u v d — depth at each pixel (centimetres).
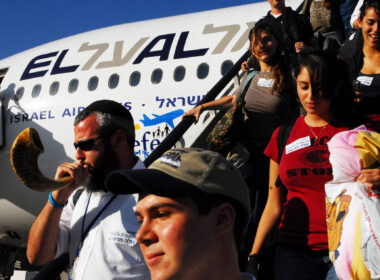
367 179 196
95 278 222
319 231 242
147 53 1058
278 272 251
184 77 997
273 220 268
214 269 118
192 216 117
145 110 1004
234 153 406
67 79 1103
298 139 261
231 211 122
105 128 239
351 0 582
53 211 234
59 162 1070
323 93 254
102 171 238
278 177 270
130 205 231
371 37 313
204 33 1042
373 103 309
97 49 1126
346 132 210
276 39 393
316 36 487
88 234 232
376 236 182
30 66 1181
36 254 238
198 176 118
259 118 401
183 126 427
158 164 125
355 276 185
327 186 210
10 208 1117
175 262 115
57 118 1081
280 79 391
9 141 1127
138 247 224
